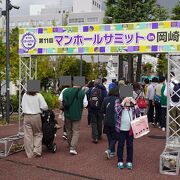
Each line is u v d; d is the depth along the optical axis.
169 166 7.15
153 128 13.52
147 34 8.92
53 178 6.71
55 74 33.06
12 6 14.28
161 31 8.77
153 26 8.85
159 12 30.53
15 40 21.28
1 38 17.36
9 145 8.97
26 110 8.41
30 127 8.49
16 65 18.09
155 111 13.74
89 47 9.55
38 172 7.15
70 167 7.55
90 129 13.31
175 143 8.20
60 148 9.58
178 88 9.03
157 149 9.46
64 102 8.73
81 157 8.50
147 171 7.27
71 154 8.76
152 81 14.20
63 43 9.85
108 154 8.22
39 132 8.62
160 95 13.22
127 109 7.29
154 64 51.97
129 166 7.40
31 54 10.27
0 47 16.59
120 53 9.25
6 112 14.80
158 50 8.82
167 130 8.50
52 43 9.99
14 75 17.98
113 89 8.09
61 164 7.80
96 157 8.51
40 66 26.02
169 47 8.72
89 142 10.52
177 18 31.31
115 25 9.25
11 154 8.84
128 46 9.12
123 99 7.32
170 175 7.00
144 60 51.22
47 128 8.72
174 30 8.66
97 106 10.28
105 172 7.16
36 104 8.44
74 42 9.72
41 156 8.59
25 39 10.30
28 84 8.44
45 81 36.03
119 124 7.34
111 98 8.01
